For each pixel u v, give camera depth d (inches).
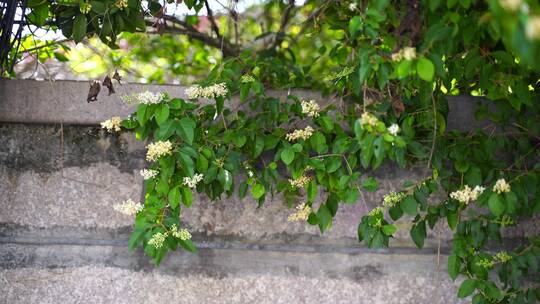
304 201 102.6
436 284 104.2
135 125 91.0
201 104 100.4
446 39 77.9
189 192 88.1
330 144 97.3
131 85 101.3
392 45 91.2
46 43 121.2
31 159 101.0
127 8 99.1
